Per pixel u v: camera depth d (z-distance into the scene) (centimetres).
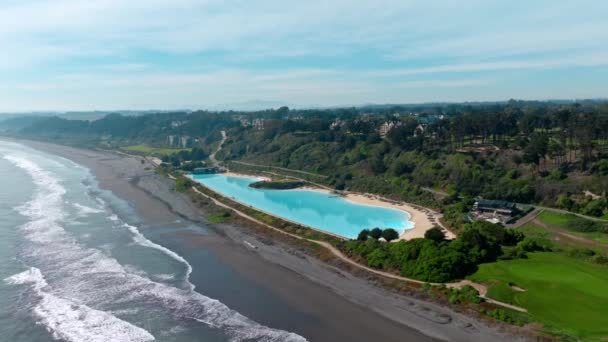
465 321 5322
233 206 12081
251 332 5244
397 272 6844
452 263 6406
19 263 7269
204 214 11356
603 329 4794
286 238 9081
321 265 7500
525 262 6725
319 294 6344
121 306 5850
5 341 4916
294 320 5562
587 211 9175
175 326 5356
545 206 10181
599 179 9869
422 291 6131
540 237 8181
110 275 6912
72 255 7775
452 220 9800
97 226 9806
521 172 11631
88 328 5234
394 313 5684
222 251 8319
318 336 5169
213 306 5925
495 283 5981
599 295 5550
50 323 5325
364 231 8575
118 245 8512
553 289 5741
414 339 5072
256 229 9838
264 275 7094
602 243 7706
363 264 7356
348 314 5712
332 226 10188
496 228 7838
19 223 9688
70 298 6034
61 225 9725
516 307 5441
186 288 6525
